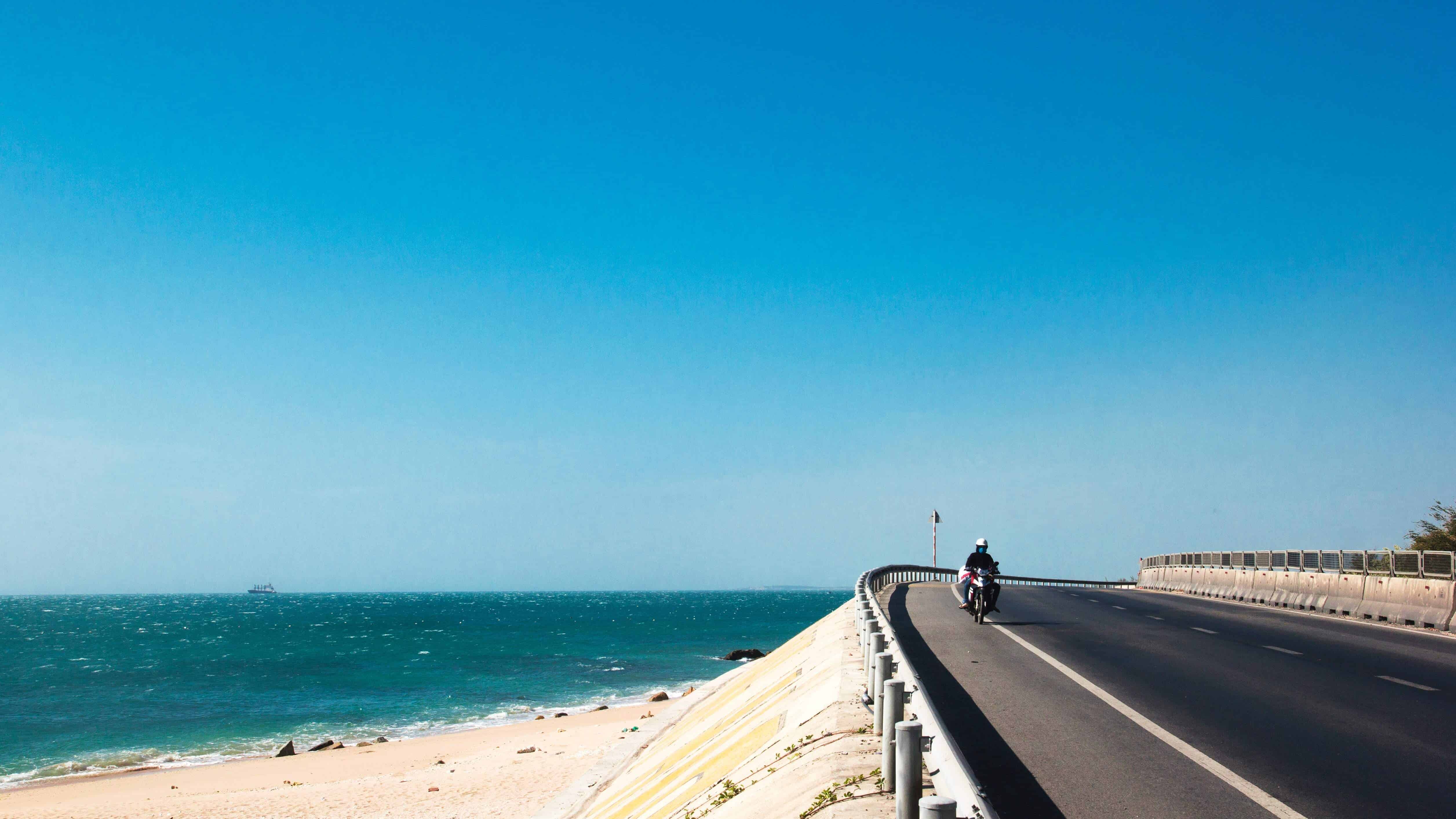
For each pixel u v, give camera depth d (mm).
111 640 111938
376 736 44844
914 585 40906
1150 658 14891
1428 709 10266
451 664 77688
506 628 133875
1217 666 13844
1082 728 9352
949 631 19359
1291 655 15000
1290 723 9531
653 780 16812
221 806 27719
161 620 173375
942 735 6090
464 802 26922
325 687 63219
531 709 52531
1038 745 8594
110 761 38531
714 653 88000
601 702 54906
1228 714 10047
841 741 8906
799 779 8336
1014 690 11742
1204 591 35281
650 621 151750
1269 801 6699
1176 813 6453
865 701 10594
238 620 172625
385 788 29406
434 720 49250
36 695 59469
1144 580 47938
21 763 38406
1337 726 9367
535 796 27203
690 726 21844
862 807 6645
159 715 51469
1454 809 6477
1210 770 7617
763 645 97375
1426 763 7785
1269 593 28562
